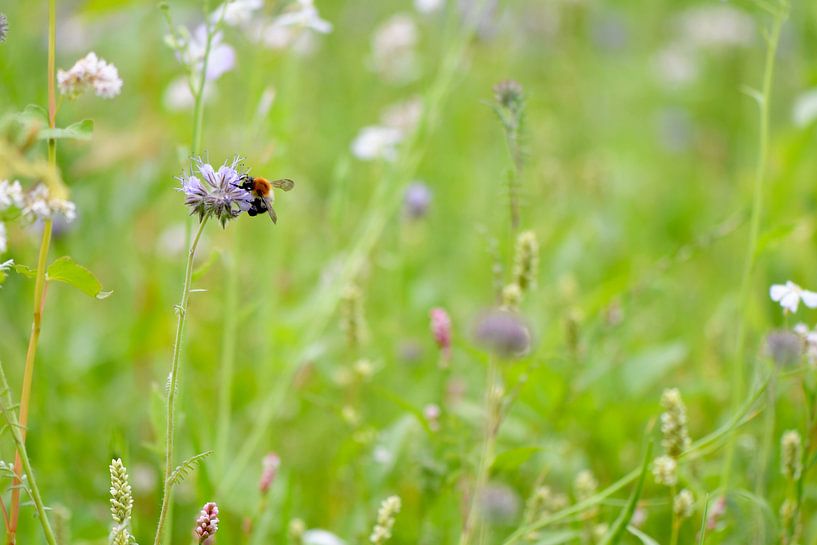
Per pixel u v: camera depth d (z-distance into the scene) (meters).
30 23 1.96
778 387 1.40
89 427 1.59
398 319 1.72
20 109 1.55
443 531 1.39
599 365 1.52
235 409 1.63
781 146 1.78
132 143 1.72
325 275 1.63
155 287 1.70
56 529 1.32
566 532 1.33
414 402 1.59
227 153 1.84
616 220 2.15
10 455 1.44
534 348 1.54
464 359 1.65
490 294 1.82
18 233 1.56
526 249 1.34
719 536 1.34
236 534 1.44
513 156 1.36
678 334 1.83
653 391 1.63
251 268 1.82
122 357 1.67
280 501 1.44
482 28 1.67
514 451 1.31
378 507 1.42
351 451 1.44
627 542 1.41
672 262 1.58
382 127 2.04
